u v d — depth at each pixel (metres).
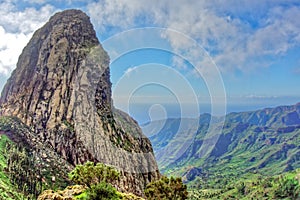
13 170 186.25
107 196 59.91
